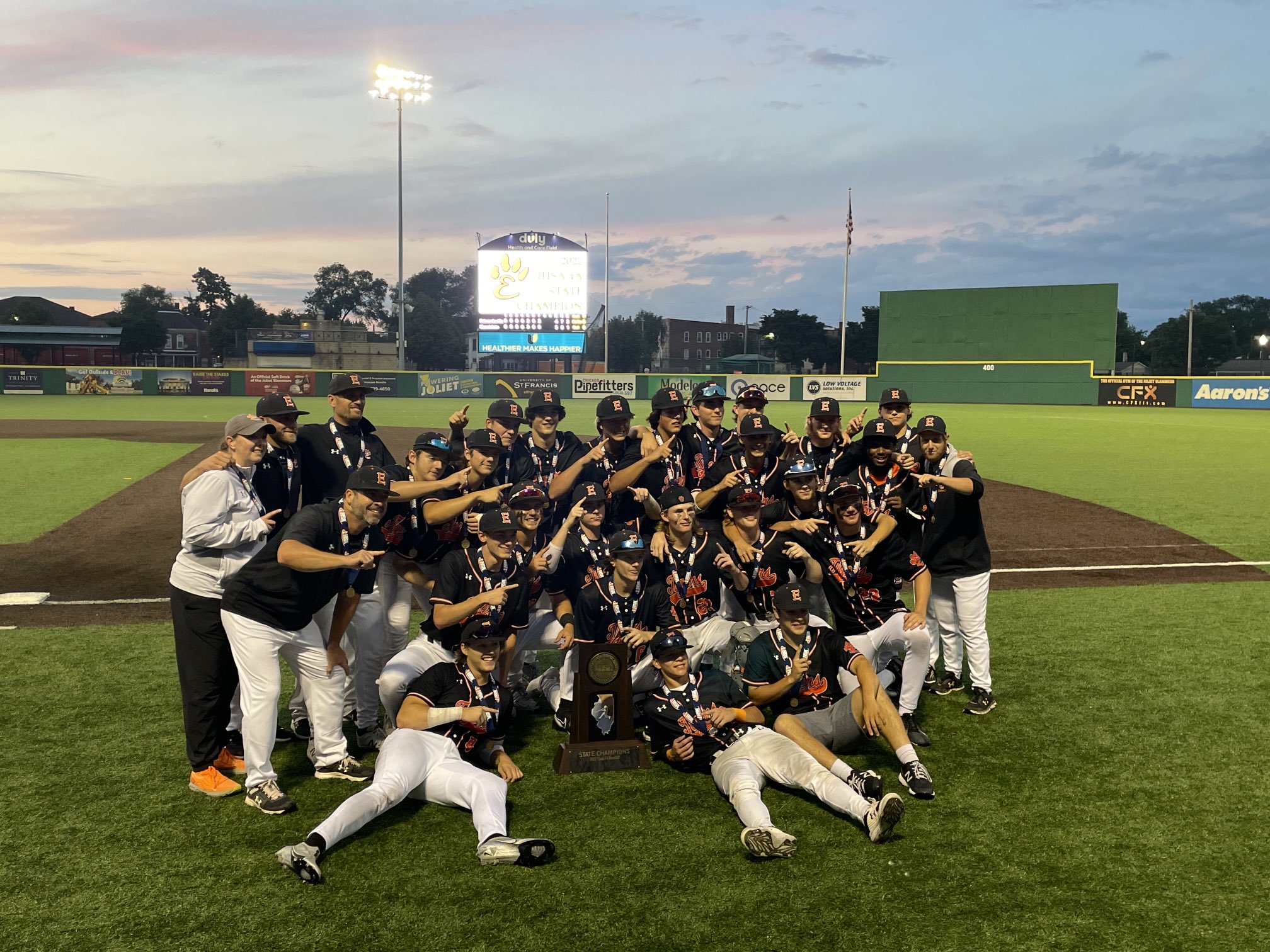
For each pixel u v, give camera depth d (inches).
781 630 213.8
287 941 146.3
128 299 3885.3
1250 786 205.0
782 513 259.0
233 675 201.9
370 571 210.1
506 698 214.2
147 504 586.6
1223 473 781.9
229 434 200.8
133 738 230.4
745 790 185.5
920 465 255.3
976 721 246.5
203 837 181.3
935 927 150.0
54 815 189.9
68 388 2032.5
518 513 217.3
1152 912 154.9
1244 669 289.0
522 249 2156.7
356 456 257.9
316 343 3282.5
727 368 3469.5
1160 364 4109.3
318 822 188.5
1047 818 189.5
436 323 4224.9
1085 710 253.8
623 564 222.1
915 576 233.1
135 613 352.5
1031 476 764.6
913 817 190.1
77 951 143.9
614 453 287.4
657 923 151.0
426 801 197.2
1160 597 384.8
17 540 482.9
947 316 2144.4
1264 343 3976.4
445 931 148.8
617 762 213.9
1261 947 145.0
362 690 229.8
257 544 205.3
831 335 3978.8
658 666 211.9
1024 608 366.9
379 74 1891.0
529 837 181.3
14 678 275.1
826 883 163.8
